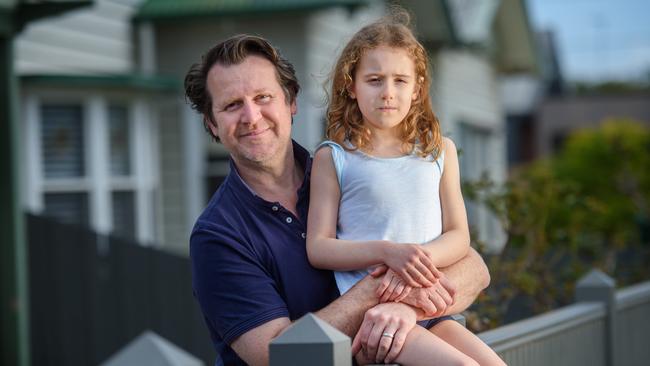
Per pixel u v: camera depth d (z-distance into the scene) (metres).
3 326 6.32
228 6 9.40
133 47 9.65
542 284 5.95
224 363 2.58
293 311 2.55
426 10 12.62
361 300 2.46
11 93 6.27
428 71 2.74
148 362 3.99
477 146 16.20
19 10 6.21
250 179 2.69
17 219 6.29
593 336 4.70
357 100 2.71
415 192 2.63
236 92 2.59
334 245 2.52
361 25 2.95
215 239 2.49
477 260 2.72
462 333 2.64
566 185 6.66
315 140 9.73
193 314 6.95
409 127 2.69
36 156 8.00
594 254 7.85
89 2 6.29
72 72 8.72
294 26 9.62
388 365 2.40
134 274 7.17
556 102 31.39
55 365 7.36
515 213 5.95
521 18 16.67
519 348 3.71
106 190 8.48
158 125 9.63
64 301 7.36
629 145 13.90
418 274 2.44
